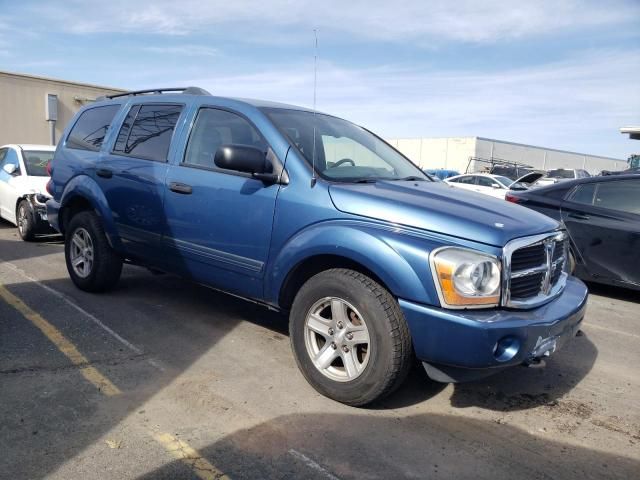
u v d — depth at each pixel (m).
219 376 3.67
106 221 4.96
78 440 2.80
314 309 3.46
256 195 3.75
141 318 4.75
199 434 2.93
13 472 2.51
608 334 5.13
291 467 2.67
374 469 2.70
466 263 2.91
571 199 6.72
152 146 4.65
